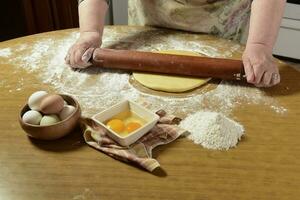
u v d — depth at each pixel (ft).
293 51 6.62
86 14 3.29
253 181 1.93
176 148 2.14
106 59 2.87
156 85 2.70
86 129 2.20
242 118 2.39
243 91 2.67
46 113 2.16
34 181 1.94
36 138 2.19
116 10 6.34
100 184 1.92
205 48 3.25
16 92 2.67
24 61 3.07
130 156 2.02
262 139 2.21
